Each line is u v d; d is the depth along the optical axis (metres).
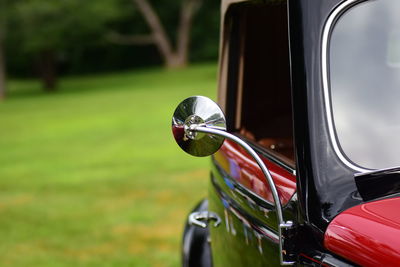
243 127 3.47
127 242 7.03
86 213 8.53
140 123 18.95
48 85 42.59
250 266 2.58
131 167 11.85
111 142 15.53
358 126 2.17
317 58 2.22
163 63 59.50
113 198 9.34
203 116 2.22
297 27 2.24
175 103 24.69
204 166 11.42
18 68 59.16
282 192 2.30
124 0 53.16
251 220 2.52
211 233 3.35
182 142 2.24
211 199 3.34
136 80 42.94
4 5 40.06
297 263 2.11
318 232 2.06
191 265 3.70
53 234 7.57
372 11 2.29
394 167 2.08
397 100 2.20
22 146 16.22
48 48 41.16
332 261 1.98
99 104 27.28
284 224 2.11
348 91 2.21
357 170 2.10
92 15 41.97
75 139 16.67
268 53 3.39
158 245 6.85
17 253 6.84
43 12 40.03
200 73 42.91
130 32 56.78
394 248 1.83
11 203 9.50
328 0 2.27
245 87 3.41
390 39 2.26
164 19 57.62
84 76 57.25
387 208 1.96
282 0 2.69
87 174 11.49
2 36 39.66
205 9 56.25
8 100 36.25
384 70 2.24
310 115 2.17
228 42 3.37
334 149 2.13
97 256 6.57
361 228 1.93
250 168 2.67
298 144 2.17
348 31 2.27
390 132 2.16
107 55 59.19
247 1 2.96
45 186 10.66
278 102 3.50
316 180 2.10
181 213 8.18
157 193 9.42
